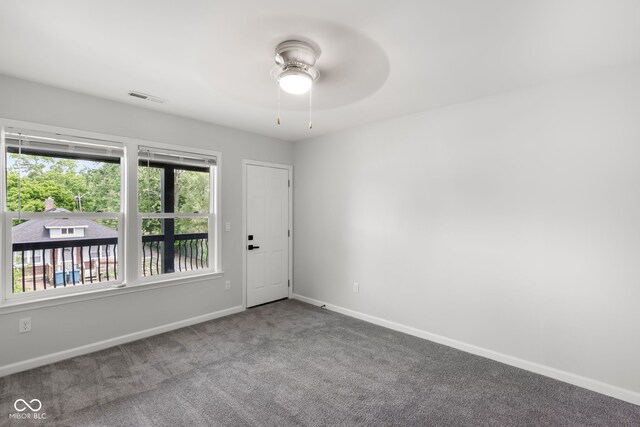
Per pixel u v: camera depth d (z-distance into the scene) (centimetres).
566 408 210
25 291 259
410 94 276
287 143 458
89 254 291
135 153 310
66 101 270
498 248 274
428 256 319
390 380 242
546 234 250
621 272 220
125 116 303
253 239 416
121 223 307
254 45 198
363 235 376
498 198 274
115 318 297
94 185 291
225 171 384
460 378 245
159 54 210
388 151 351
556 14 164
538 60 214
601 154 227
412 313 332
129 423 192
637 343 215
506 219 270
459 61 217
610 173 224
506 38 188
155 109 320
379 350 293
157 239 333
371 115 337
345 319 376
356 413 203
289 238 461
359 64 221
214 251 377
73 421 192
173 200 343
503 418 199
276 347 297
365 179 373
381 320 357
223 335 324
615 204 222
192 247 361
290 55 200
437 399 218
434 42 193
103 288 292
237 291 398
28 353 252
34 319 254
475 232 287
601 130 227
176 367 258
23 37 189
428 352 290
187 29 181
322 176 423
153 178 327
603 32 180
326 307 418
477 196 286
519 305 263
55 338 264
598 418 200
